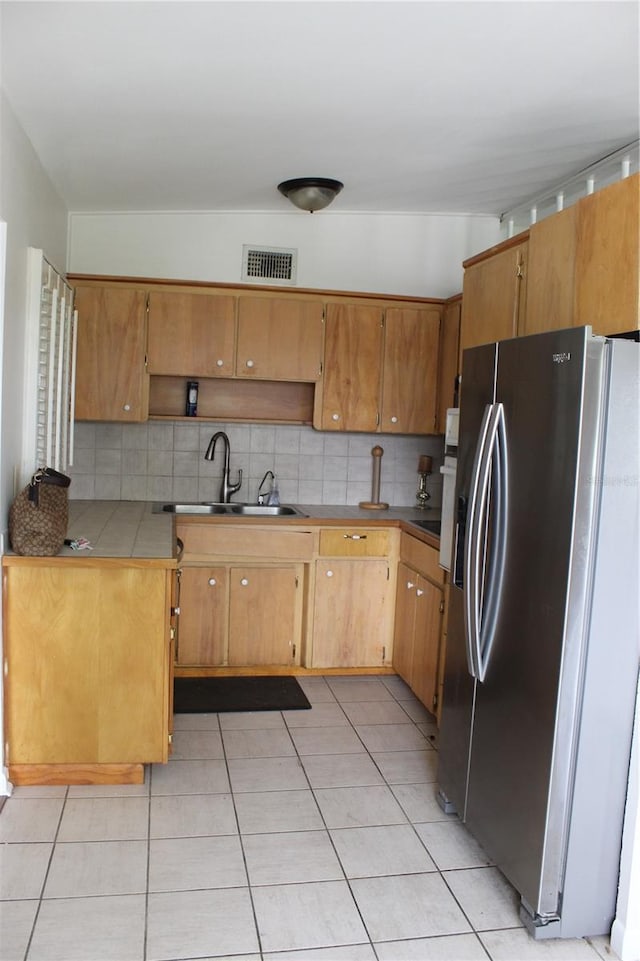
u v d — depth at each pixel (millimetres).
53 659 2699
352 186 3814
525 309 2770
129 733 2764
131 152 3172
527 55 2244
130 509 4008
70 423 3881
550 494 2012
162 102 2621
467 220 4480
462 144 3088
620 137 2961
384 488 4641
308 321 4191
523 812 2119
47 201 3438
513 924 2129
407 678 3801
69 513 3732
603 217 2164
